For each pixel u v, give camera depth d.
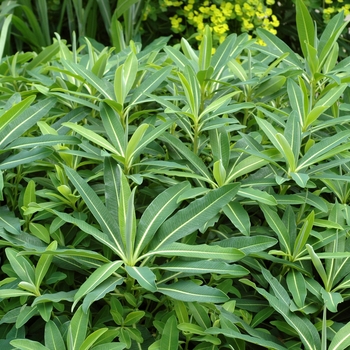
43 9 2.70
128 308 1.25
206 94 1.44
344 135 1.30
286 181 1.30
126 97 1.42
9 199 1.38
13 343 1.17
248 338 1.18
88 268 1.29
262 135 1.42
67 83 1.43
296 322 1.21
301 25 1.47
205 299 1.18
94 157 1.31
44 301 1.21
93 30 3.02
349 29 3.07
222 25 2.76
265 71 1.44
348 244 1.29
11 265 1.26
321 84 1.46
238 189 1.23
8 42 2.66
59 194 1.33
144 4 3.00
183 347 1.31
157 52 1.53
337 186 1.35
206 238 1.34
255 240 1.23
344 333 1.19
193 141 1.36
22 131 1.30
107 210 1.24
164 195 1.24
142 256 1.21
